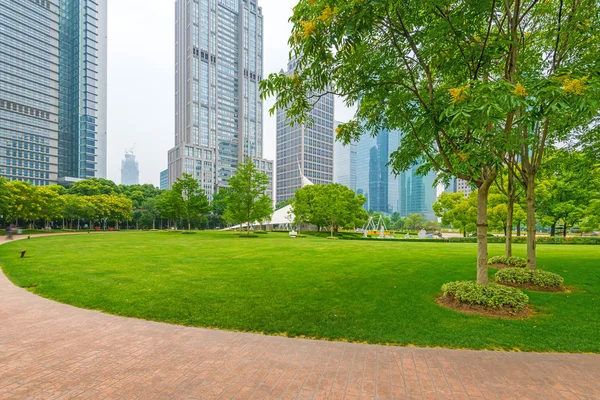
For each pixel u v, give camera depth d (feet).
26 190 132.26
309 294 24.79
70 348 14.78
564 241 85.81
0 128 303.89
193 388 11.19
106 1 380.17
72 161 354.95
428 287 27.09
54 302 22.72
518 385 11.63
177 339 15.93
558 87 13.39
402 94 21.31
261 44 491.31
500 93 13.98
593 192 67.72
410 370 12.72
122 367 12.84
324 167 381.19
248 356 13.94
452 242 97.40
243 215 121.08
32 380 11.76
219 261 43.91
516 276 27.89
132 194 242.99
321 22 15.90
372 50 20.98
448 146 21.86
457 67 20.70
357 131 24.62
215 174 425.28
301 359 13.66
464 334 16.57
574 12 23.00
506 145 16.37
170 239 96.27
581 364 13.44
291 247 67.92
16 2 314.55
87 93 355.36
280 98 20.29
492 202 79.61
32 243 74.43
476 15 18.40
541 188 71.15
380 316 19.39
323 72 19.29
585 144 34.53
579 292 25.82
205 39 420.77
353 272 34.60
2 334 16.55
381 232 141.69
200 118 414.21
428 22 19.38
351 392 10.96
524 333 16.78
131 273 33.81
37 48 331.57
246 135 460.55
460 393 11.01
